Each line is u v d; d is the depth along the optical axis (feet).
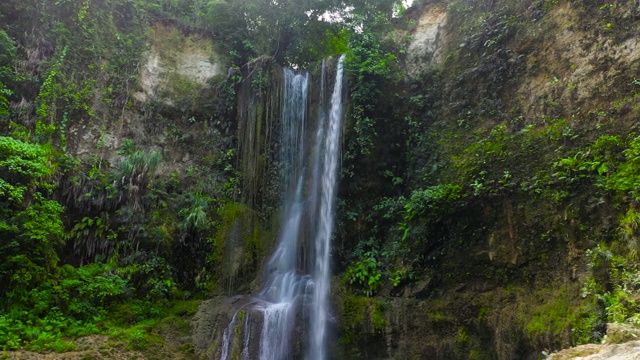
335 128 44.98
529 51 38.17
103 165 40.91
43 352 28.14
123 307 34.42
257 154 45.14
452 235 34.83
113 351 29.89
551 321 27.14
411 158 43.04
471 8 44.96
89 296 33.60
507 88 38.63
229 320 33.09
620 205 27.50
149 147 44.11
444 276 34.35
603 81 32.42
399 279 35.65
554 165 31.63
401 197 40.75
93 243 36.78
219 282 38.60
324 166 44.68
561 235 29.84
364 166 43.57
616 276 25.52
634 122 29.63
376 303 33.96
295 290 39.34
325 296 35.94
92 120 41.91
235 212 42.04
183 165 44.98
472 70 41.01
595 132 31.17
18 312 29.89
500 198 33.45
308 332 33.68
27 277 30.89
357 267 38.01
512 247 31.94
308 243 42.60
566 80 34.63
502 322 29.99
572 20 35.96
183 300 37.22
